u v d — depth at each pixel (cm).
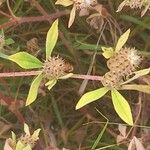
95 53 24
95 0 21
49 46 19
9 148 20
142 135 24
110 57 19
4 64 25
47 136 25
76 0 20
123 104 18
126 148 24
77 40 25
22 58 19
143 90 19
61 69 19
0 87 26
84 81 24
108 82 19
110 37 26
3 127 25
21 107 26
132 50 19
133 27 26
